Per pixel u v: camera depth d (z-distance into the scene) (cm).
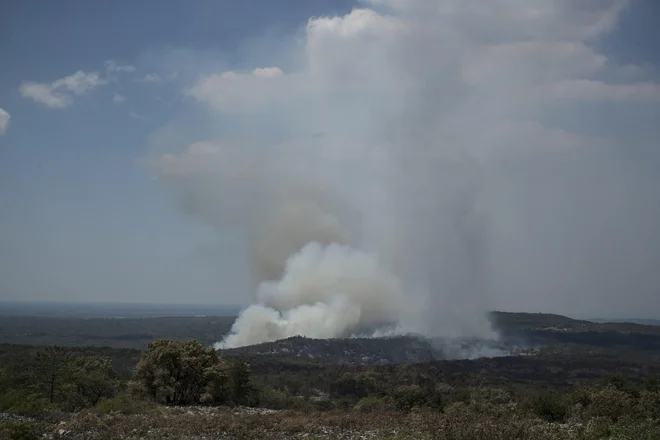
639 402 5688
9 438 3469
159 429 4147
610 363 16462
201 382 6819
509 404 6044
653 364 16638
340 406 8262
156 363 6681
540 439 3331
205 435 4012
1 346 11269
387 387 10494
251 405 7381
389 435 3916
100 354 11744
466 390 9512
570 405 5722
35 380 6375
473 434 3428
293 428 4359
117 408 5269
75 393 6262
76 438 3688
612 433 3684
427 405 7138
